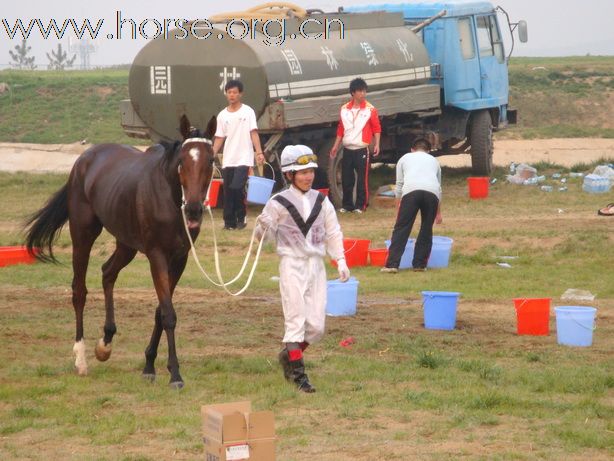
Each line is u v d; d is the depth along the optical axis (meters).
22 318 12.93
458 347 11.39
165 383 9.84
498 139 37.84
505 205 23.58
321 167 22.89
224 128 19.77
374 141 22.34
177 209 9.63
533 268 16.56
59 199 11.17
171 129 22.47
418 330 12.30
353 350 11.26
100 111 41.75
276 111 20.94
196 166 9.27
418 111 25.22
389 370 10.26
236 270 16.58
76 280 10.56
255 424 6.41
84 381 9.95
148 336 11.99
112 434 8.14
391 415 8.63
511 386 9.62
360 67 23.30
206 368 10.34
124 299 14.27
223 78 21.39
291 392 9.30
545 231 19.17
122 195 10.02
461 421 8.43
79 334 10.37
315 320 9.43
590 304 13.92
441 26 26.59
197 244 18.61
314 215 9.31
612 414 8.60
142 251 9.98
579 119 42.34
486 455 7.55
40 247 11.30
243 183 19.89
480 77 27.45
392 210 23.06
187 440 8.00
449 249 16.89
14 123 40.41
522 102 43.47
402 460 7.44
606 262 16.83
